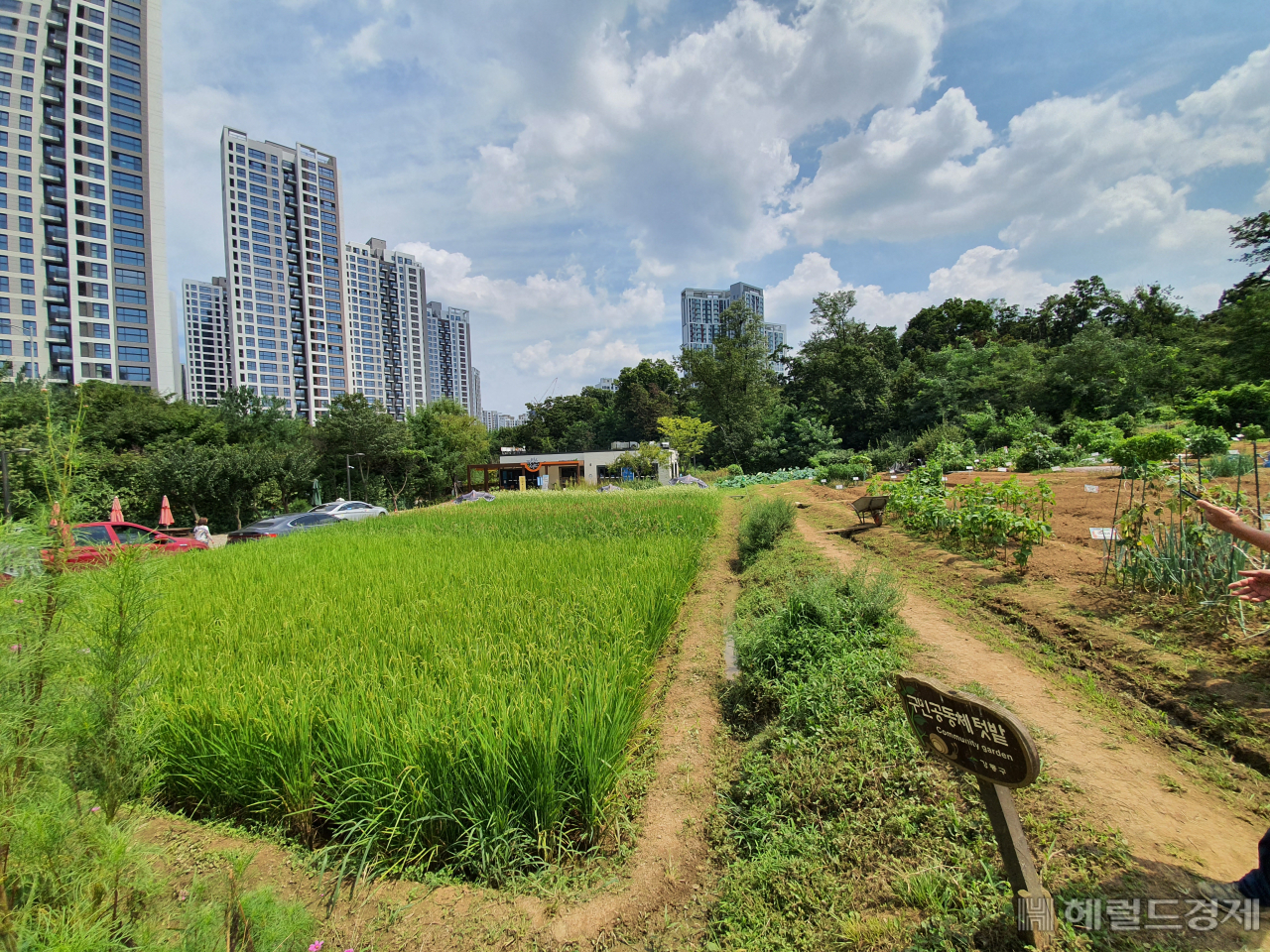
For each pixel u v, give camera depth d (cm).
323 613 718
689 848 408
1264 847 253
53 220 6219
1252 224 2617
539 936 338
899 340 6462
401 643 603
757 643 626
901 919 290
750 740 529
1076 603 666
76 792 272
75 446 295
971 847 319
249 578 959
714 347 6531
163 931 260
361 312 11844
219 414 4316
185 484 3050
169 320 7181
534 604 741
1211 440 1517
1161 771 369
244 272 9569
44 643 263
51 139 6212
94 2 6456
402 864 395
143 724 324
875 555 1098
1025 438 2944
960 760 263
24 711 250
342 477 4584
